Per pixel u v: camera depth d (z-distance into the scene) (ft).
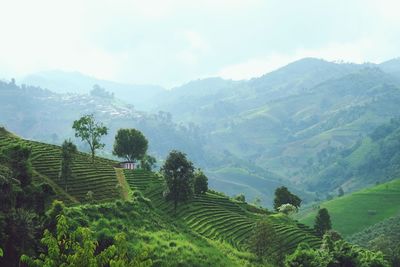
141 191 437.99
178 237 335.26
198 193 501.15
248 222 452.35
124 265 88.43
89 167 467.11
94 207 319.68
